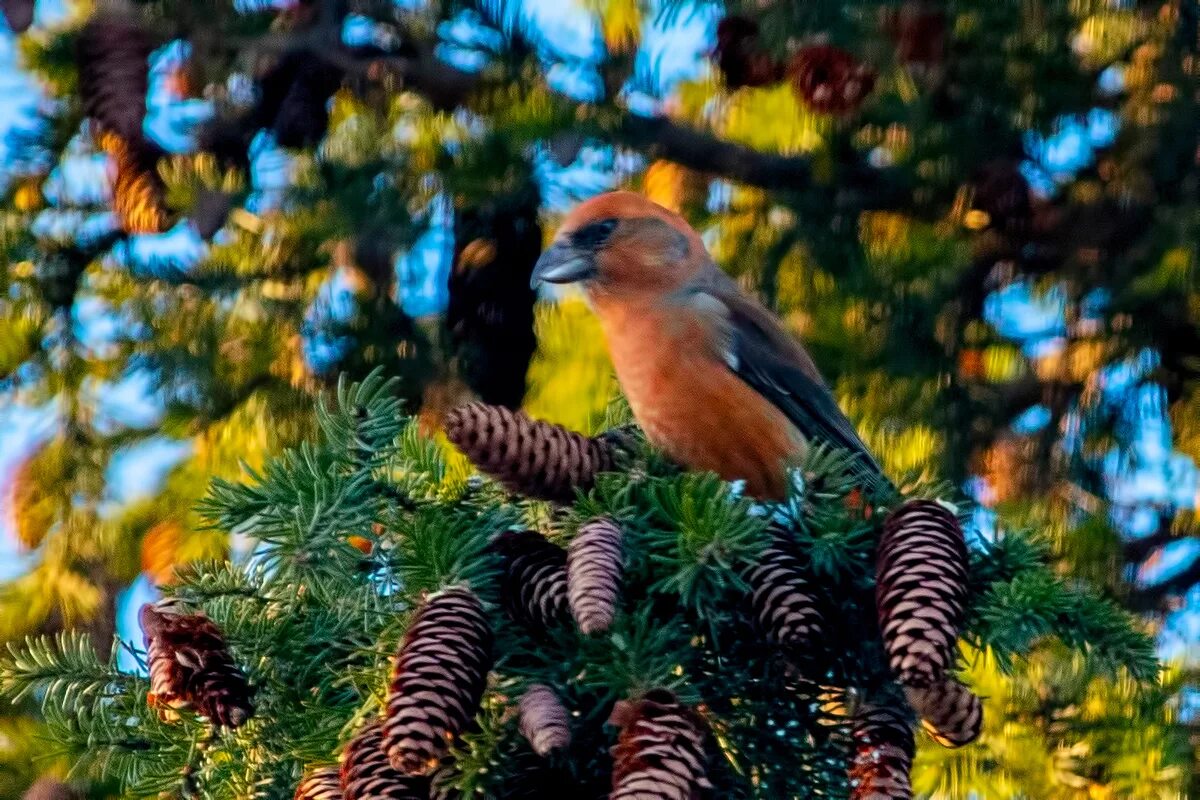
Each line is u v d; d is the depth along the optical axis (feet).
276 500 20.79
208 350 35.45
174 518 35.47
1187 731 30.89
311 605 21.40
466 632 18.86
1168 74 34.60
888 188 35.55
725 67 33.55
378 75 32.53
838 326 35.83
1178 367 35.63
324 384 36.17
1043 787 30.32
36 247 34.91
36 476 35.58
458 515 21.42
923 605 18.78
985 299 36.78
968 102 34.50
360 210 33.32
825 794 20.93
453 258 36.35
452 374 36.29
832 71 32.96
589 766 19.56
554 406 37.45
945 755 30.83
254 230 35.55
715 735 20.59
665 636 19.54
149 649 20.72
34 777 32.04
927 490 21.39
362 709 19.90
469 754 19.12
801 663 20.57
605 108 31.94
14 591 35.60
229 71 32.78
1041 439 35.78
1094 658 20.94
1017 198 34.86
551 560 20.24
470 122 32.58
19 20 32.01
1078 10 33.81
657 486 21.06
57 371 35.45
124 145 32.35
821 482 21.35
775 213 37.55
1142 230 34.91
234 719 20.02
